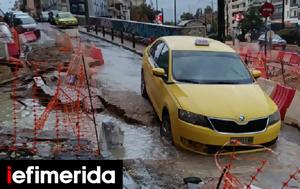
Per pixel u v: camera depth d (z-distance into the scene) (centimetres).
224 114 681
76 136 749
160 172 622
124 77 1372
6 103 998
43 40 2628
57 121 824
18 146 675
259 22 6266
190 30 2264
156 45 978
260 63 1600
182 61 821
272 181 602
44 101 1009
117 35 3192
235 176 613
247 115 686
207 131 673
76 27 4044
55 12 4919
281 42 3675
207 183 585
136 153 698
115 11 11150
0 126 809
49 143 702
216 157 682
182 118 695
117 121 887
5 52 1465
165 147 728
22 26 2936
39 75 1259
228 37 6162
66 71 1307
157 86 835
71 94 1048
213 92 736
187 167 644
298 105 889
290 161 679
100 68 1548
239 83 786
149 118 880
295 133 830
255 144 688
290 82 1412
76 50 1780
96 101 1019
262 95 756
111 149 709
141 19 9244
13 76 1276
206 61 826
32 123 838
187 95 726
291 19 9306
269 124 702
